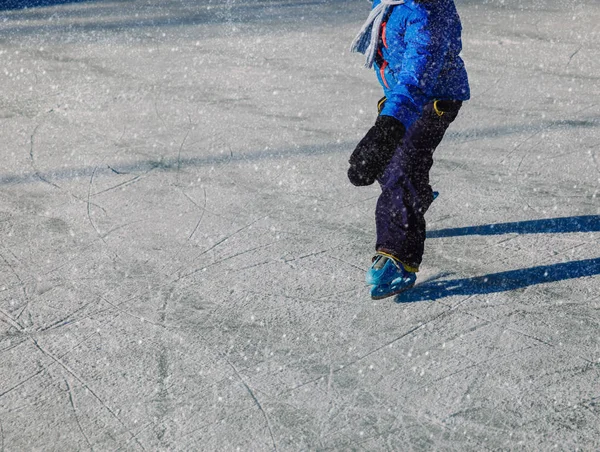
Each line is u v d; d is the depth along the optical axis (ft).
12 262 11.50
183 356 9.21
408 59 9.07
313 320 9.96
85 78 21.03
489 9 28.09
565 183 14.07
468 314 10.03
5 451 7.71
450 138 16.46
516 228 12.41
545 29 25.03
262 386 8.64
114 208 13.34
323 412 8.19
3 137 16.74
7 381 8.79
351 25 26.48
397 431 7.88
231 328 9.81
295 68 21.61
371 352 9.25
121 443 7.78
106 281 10.96
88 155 15.74
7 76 21.35
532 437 7.73
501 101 18.62
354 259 11.53
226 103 18.81
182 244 12.05
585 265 11.18
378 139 8.61
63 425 8.06
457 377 8.73
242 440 7.79
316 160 15.33
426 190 10.08
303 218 12.91
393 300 10.43
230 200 13.62
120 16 28.91
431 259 11.52
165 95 19.45
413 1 9.10
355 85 20.04
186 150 15.96
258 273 11.16
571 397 8.34
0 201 13.62
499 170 14.73
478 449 7.59
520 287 10.66
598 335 9.49
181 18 28.27
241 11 29.19
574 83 19.84
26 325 9.89
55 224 12.75
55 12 29.84
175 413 8.21
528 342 9.38
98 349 9.37
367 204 13.41
